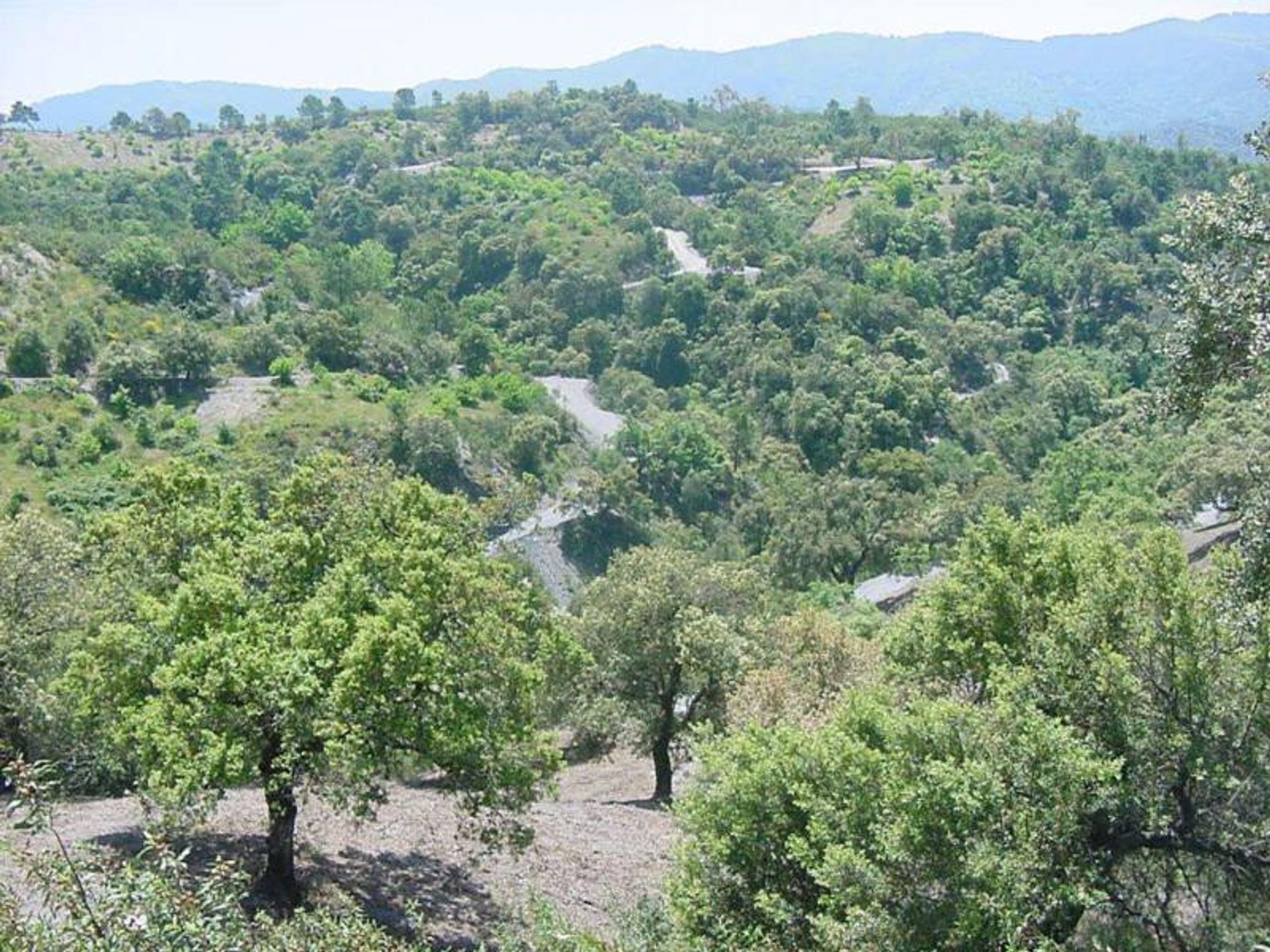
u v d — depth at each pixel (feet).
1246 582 42.88
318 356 353.51
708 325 441.68
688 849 49.37
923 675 62.49
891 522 278.46
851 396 363.35
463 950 57.88
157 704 54.24
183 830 61.00
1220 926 48.60
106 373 283.38
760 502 305.12
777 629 114.52
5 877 32.76
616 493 298.56
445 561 61.11
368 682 54.44
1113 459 278.26
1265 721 48.55
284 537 62.13
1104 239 467.11
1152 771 48.62
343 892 62.59
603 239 533.96
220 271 414.62
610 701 111.65
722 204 622.95
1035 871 41.98
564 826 87.51
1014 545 61.52
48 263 341.82
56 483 226.17
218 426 276.62
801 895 46.70
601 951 42.01
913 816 41.16
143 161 635.25
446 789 63.46
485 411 338.34
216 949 23.48
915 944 39.32
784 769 48.11
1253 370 40.91
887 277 463.83
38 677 77.10
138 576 64.80
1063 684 51.26
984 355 412.57
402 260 537.24
